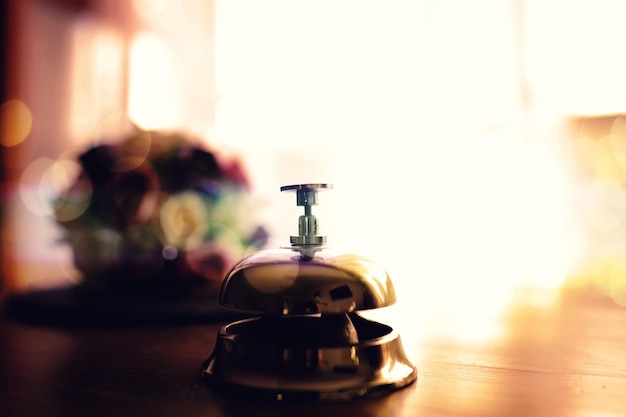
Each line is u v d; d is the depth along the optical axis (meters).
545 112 0.86
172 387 0.27
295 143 0.99
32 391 0.27
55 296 0.48
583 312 0.49
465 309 0.51
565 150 0.86
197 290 0.46
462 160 0.90
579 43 0.84
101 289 0.46
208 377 0.27
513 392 0.26
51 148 1.12
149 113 1.14
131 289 0.45
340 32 0.96
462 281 0.78
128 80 1.18
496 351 0.34
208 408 0.24
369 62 0.94
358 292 0.25
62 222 0.45
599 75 0.83
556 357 0.32
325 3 0.97
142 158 0.44
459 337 0.38
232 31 1.05
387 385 0.25
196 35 1.11
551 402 0.25
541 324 0.42
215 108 1.08
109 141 0.46
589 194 0.85
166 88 1.14
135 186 0.44
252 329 0.28
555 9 0.85
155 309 0.41
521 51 0.87
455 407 0.24
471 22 0.89
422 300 0.57
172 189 0.44
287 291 0.25
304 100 0.98
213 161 0.45
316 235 0.28
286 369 0.25
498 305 0.53
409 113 0.92
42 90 1.12
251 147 1.00
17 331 0.39
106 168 0.44
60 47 1.15
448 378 0.28
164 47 1.14
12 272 1.00
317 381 0.24
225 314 0.41
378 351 0.26
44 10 1.12
